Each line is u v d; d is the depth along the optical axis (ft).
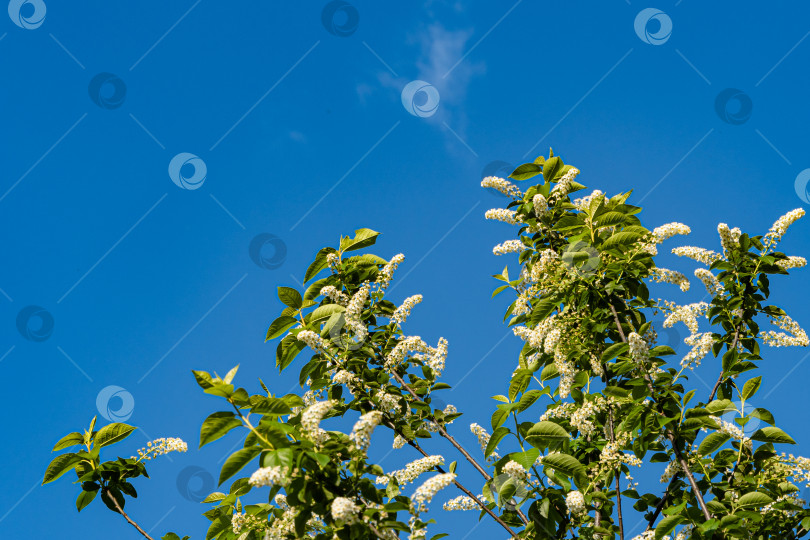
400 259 19.56
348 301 18.99
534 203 19.75
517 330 19.84
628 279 18.63
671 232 18.13
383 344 18.65
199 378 12.84
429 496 13.82
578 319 18.54
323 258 19.88
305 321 18.21
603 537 15.66
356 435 13.06
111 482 16.79
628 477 18.13
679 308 18.20
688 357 18.15
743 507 15.29
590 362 18.84
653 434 16.60
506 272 21.22
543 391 17.63
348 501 12.32
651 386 16.48
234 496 16.52
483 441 16.96
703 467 16.20
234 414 12.87
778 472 16.25
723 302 18.35
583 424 17.42
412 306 18.65
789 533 16.17
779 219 18.24
